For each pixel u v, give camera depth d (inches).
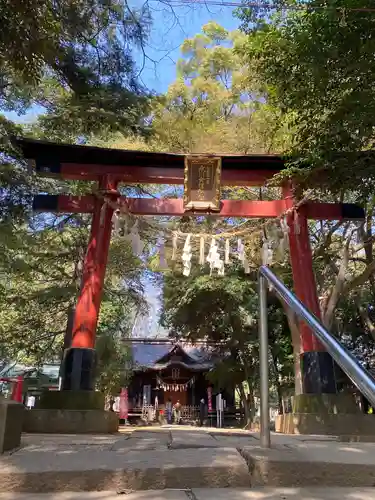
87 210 362.9
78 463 98.5
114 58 315.3
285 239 359.6
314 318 92.1
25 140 354.9
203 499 83.4
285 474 97.4
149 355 1201.4
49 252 558.9
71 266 617.3
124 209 358.9
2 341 614.2
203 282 622.5
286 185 379.9
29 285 608.4
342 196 407.2
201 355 1198.3
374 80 232.1
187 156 367.6
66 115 341.4
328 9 208.4
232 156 372.8
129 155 371.9
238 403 1096.2
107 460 102.0
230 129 542.3
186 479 94.6
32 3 192.7
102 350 602.9
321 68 235.8
